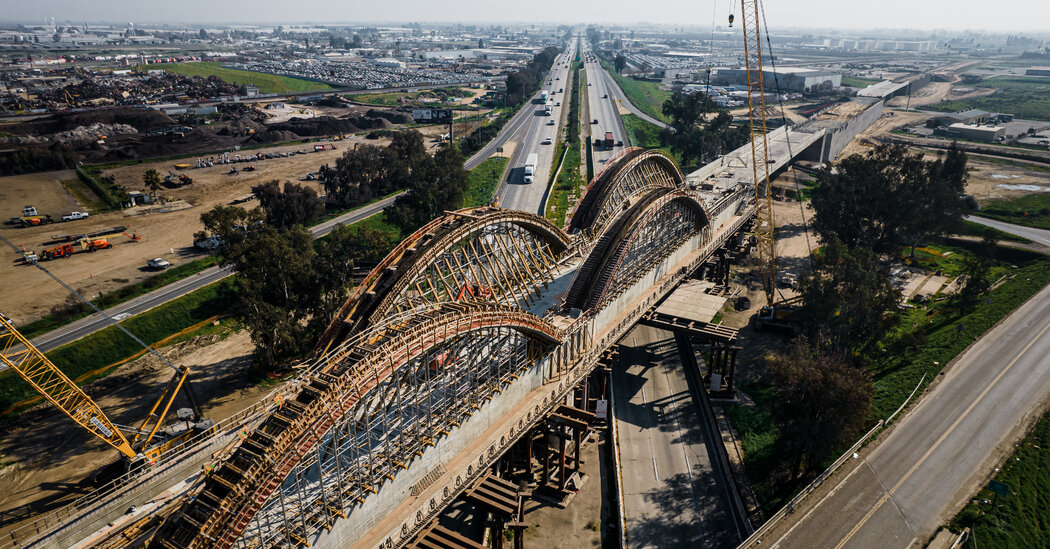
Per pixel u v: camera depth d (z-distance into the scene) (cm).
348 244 11650
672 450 9056
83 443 9125
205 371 10969
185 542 4859
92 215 18150
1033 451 7938
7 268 14238
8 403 9869
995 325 11356
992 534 6738
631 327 10469
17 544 7081
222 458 5453
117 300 12800
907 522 6956
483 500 6606
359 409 6419
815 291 10950
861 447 8269
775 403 8281
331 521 5559
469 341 7144
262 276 10712
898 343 10562
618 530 7619
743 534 7488
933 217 14325
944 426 8575
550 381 8794
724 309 13488
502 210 9775
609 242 10075
